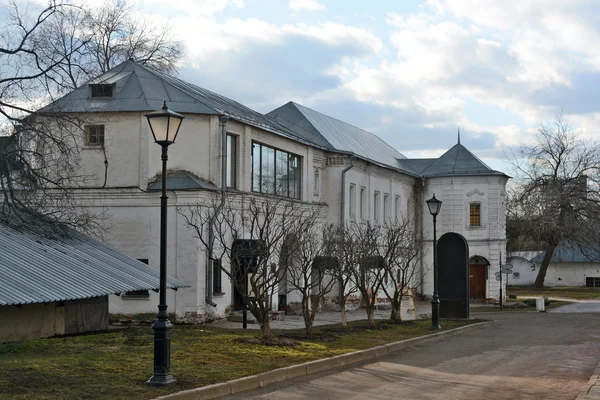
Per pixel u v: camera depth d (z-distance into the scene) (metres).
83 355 17.20
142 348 18.75
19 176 25.73
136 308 30.48
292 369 17.42
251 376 15.84
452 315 38.09
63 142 26.39
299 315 39.00
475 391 15.80
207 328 26.78
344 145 48.59
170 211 30.58
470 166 60.69
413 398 14.81
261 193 35.22
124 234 30.91
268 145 36.41
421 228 60.66
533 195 69.62
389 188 53.75
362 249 31.45
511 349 24.66
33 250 22.80
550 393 15.65
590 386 16.44
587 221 67.31
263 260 23.88
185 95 32.41
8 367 15.01
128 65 34.31
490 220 59.69
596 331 32.59
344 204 44.16
